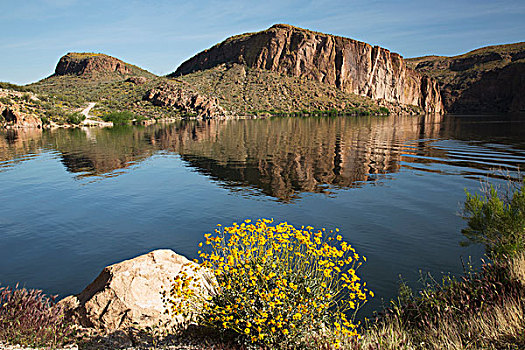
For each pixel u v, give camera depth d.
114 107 136.00
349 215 12.67
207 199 15.90
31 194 18.08
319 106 179.50
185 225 12.31
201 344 4.14
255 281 3.91
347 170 22.78
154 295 4.94
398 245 9.54
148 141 49.00
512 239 7.79
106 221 13.07
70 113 102.19
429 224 11.34
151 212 14.12
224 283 4.14
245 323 3.90
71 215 14.02
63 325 4.36
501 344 3.33
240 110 156.88
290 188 17.77
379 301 6.43
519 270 4.61
